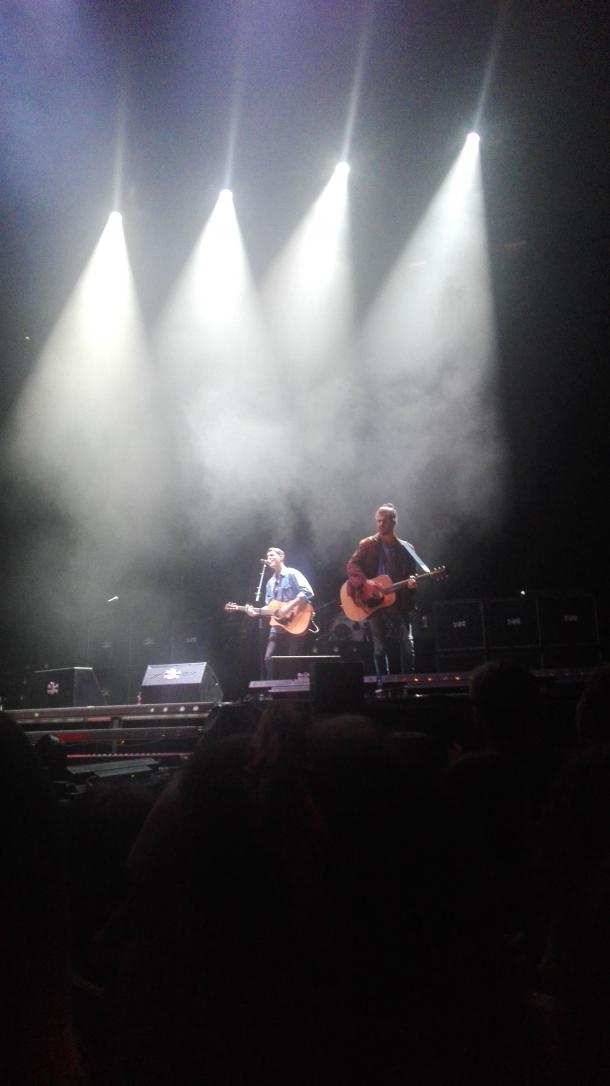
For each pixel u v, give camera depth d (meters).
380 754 0.80
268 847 0.76
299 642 7.88
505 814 1.74
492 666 2.18
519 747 2.09
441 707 3.77
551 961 1.09
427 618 8.87
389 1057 0.74
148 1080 0.77
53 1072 0.83
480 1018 0.77
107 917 1.44
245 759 0.80
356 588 7.07
